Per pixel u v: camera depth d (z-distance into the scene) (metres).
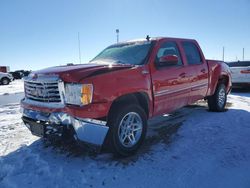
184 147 4.04
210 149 3.93
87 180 3.10
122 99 3.72
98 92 3.31
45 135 3.61
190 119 5.76
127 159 3.66
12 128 5.52
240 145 4.05
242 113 6.23
